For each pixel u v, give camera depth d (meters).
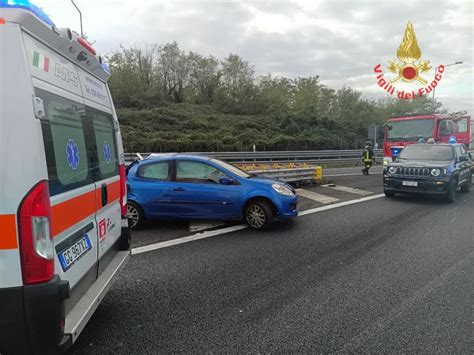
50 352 2.06
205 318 3.34
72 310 2.43
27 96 1.98
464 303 3.61
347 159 21.42
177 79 46.69
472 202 9.62
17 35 1.98
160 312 3.46
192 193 6.50
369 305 3.57
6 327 1.98
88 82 3.15
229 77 47.41
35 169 1.98
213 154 15.87
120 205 3.81
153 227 6.79
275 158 18.14
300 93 48.69
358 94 49.78
